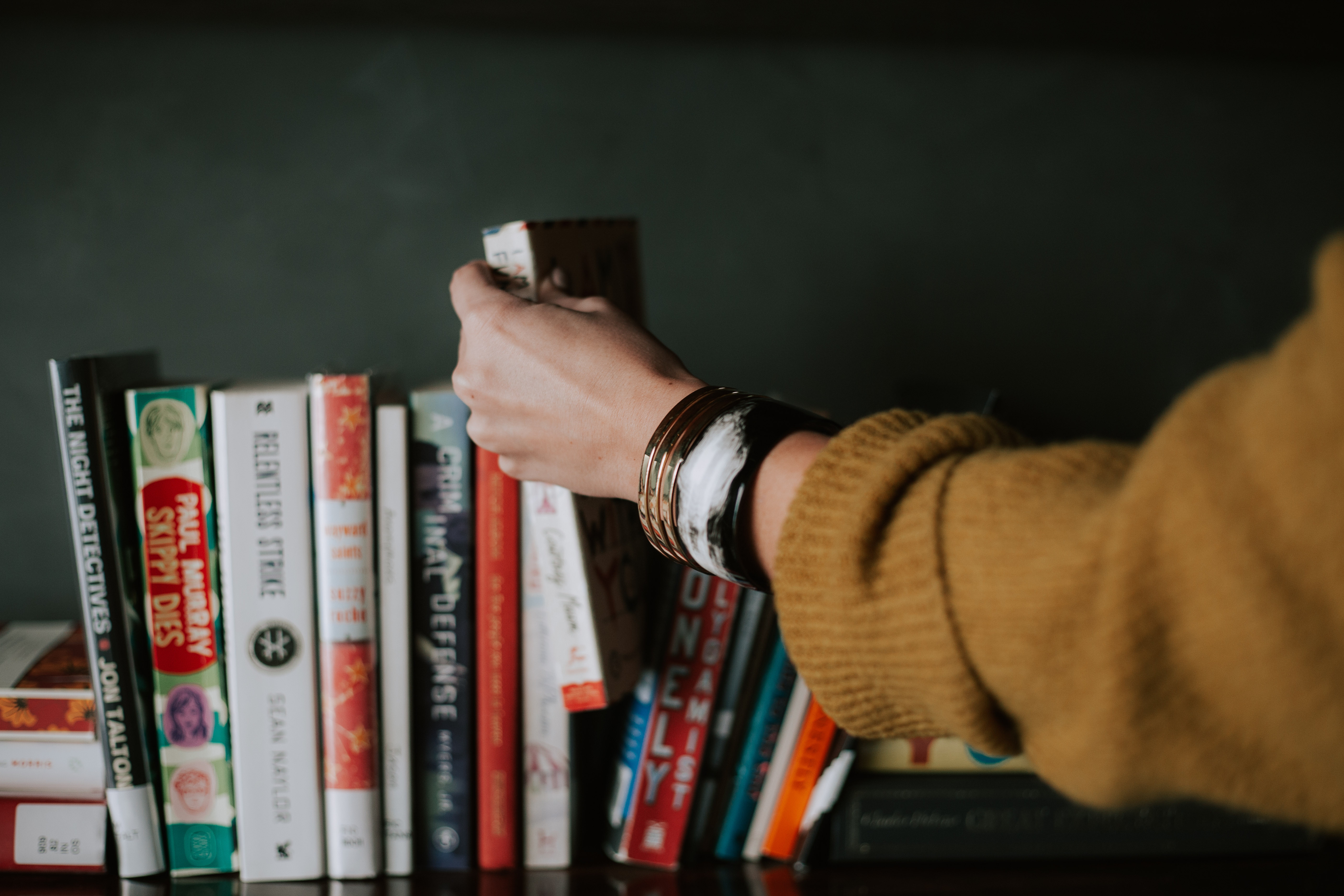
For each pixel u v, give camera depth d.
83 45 0.86
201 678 0.69
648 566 0.78
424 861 0.73
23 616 0.90
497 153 0.91
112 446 0.67
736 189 0.93
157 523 0.67
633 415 0.48
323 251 0.90
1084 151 0.94
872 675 0.37
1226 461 0.28
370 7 0.83
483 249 0.91
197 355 0.90
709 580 0.73
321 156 0.89
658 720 0.74
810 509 0.38
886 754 0.77
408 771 0.71
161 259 0.89
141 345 0.89
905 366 0.96
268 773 0.69
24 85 0.85
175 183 0.88
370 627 0.69
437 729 0.72
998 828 0.76
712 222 0.93
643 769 0.74
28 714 0.68
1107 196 0.95
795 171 0.93
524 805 0.74
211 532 0.68
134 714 0.68
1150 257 0.96
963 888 0.72
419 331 0.92
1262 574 0.27
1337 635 0.26
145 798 0.69
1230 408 0.29
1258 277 0.97
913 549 0.35
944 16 0.83
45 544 0.90
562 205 0.92
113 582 0.66
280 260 0.90
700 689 0.74
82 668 0.73
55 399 0.64
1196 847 0.76
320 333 0.91
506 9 0.83
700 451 0.44
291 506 0.68
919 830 0.75
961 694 0.34
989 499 0.34
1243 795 0.31
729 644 0.74
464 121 0.90
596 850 0.79
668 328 0.94
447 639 0.71
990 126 0.94
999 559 0.33
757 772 0.76
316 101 0.89
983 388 0.90
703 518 0.44
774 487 0.42
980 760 0.77
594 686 0.66
